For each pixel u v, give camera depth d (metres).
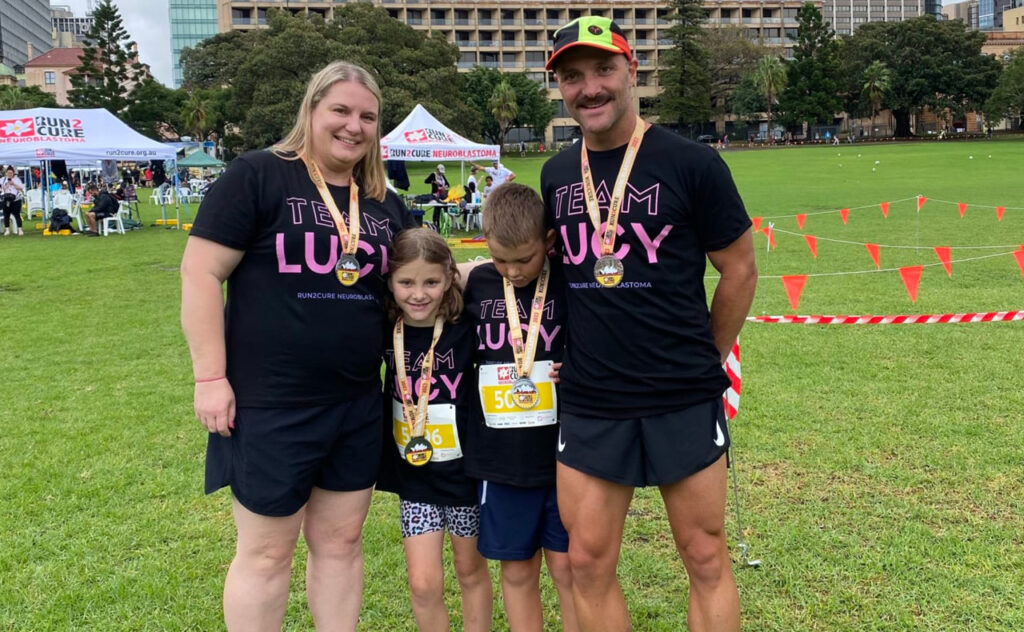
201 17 126.50
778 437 4.84
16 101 66.06
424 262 2.59
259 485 2.42
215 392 2.38
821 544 3.56
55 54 110.75
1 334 8.46
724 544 2.52
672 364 2.32
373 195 2.63
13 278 12.48
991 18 188.75
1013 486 4.04
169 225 22.39
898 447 4.61
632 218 2.27
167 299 10.52
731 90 83.69
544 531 2.73
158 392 6.24
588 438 2.38
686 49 73.31
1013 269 10.46
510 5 89.88
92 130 19.16
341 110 2.41
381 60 53.44
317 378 2.44
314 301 2.41
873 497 4.00
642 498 4.20
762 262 11.95
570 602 2.76
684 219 2.29
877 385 5.78
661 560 3.54
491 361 2.67
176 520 4.03
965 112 77.56
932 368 6.15
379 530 3.94
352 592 2.73
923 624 2.94
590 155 2.40
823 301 8.81
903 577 3.25
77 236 19.41
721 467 2.43
